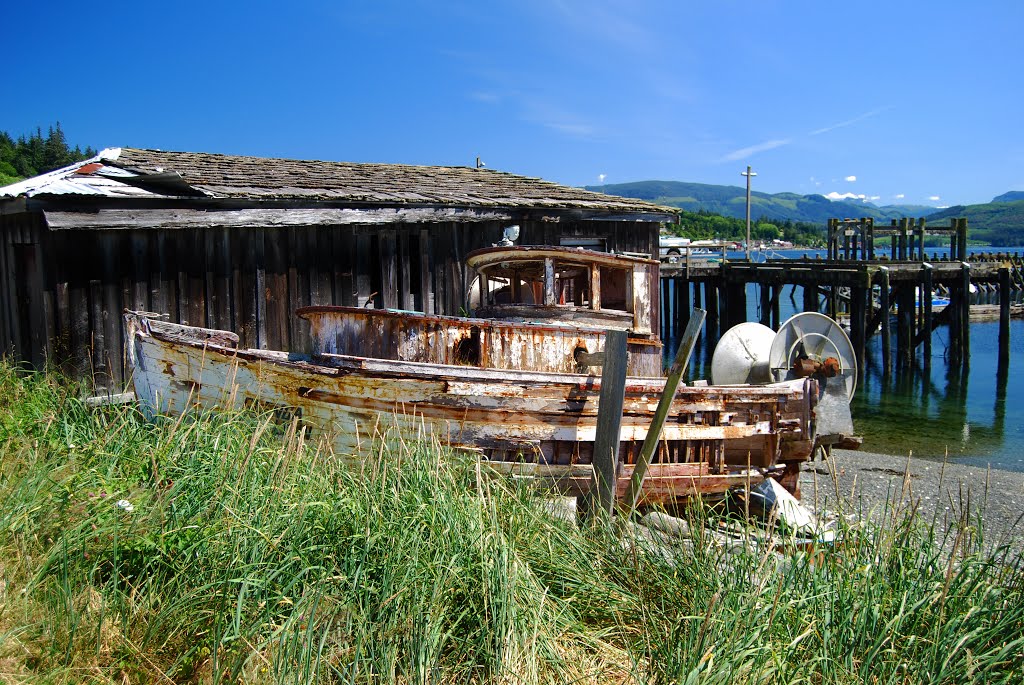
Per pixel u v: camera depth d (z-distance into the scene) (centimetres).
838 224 2838
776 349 815
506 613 337
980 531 422
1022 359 2108
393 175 1240
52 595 329
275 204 867
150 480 420
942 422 1363
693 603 366
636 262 710
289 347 901
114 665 304
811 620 353
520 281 795
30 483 395
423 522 379
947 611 361
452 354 580
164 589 350
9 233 814
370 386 532
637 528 475
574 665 345
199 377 566
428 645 318
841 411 778
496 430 545
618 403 511
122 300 762
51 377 659
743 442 645
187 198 788
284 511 387
